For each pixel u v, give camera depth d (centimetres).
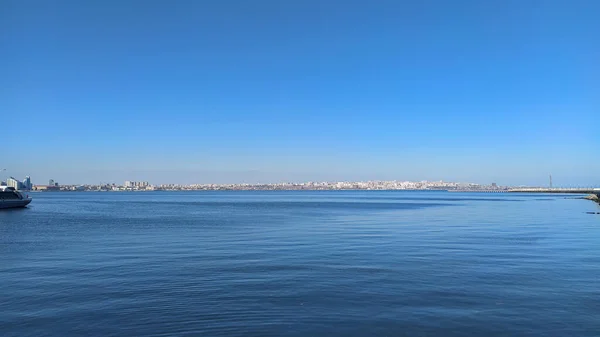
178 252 2622
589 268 2014
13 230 4234
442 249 2686
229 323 1259
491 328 1200
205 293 1586
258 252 2595
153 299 1511
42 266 2161
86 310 1393
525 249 2662
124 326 1244
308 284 1716
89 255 2523
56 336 1177
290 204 11856
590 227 4194
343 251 2612
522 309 1363
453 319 1274
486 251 2591
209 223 5059
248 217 6200
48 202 13812
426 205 10838
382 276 1858
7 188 9581
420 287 1653
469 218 5719
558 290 1596
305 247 2817
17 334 1193
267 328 1216
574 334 1152
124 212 7856
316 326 1228
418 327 1212
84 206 10700
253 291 1609
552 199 14488
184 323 1262
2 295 1580
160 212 7806
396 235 3569
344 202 13575
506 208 8594
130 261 2295
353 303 1442
